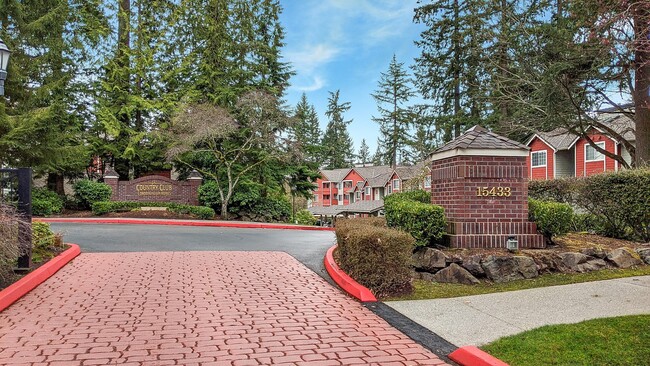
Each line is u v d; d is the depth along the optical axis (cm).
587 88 1329
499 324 466
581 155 2520
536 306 529
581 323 450
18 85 1714
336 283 660
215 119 1970
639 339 395
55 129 1758
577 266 707
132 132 2177
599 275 683
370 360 375
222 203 2055
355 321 484
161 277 670
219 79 2353
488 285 654
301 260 841
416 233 724
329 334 441
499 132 1889
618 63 1100
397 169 4497
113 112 2169
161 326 454
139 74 2236
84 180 2081
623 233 888
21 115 1612
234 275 695
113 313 495
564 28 1310
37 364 355
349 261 643
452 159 768
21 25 1738
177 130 2083
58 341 408
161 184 2097
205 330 444
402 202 833
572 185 1002
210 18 2370
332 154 6253
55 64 1942
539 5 1582
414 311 524
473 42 2031
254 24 2527
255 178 2262
